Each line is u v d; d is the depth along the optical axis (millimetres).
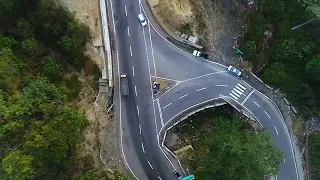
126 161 60969
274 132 67438
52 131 41594
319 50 70312
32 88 44500
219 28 68688
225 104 66750
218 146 58375
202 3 67438
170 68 65625
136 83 64125
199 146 65562
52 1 52531
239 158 55094
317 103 69938
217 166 56844
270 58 70938
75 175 50000
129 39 64688
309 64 66938
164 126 63562
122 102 62844
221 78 67062
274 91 68312
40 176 42594
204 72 66688
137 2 64938
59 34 53594
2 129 39906
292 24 72250
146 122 63125
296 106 68938
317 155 66875
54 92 47094
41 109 43469
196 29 66625
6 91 44031
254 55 67688
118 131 61844
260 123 67125
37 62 51156
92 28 58938
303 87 67125
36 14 51094
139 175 60938
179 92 65250
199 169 61281
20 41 51125
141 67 64688
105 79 60031
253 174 55438
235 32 69312
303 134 68375
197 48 66938
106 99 60500
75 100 54531
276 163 57844
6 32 50906
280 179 66625
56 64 52000
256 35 68625
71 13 54969
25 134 40906
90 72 58594
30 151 40125
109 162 59250
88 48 58156
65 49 53438
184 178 61000
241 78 67625
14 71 45750
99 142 57438
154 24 65625
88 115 55750
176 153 64312
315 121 69375
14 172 38656
